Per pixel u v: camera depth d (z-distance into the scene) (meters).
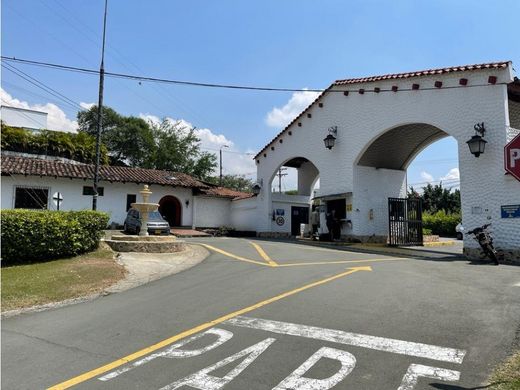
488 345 5.06
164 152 48.25
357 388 3.98
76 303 8.06
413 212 20.08
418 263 12.48
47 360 4.89
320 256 14.42
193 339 5.48
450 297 7.52
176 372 4.45
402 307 6.82
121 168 28.56
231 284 9.19
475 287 8.45
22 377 4.41
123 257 13.45
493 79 13.97
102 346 5.33
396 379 4.16
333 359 4.69
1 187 22.67
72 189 24.91
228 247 17.58
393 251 16.52
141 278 10.51
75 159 31.72
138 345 5.32
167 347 5.21
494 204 13.62
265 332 5.68
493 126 13.93
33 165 24.06
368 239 20.00
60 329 6.16
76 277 10.12
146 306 7.41
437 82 15.73
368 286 8.60
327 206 21.67
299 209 28.31
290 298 7.60
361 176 20.11
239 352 4.96
